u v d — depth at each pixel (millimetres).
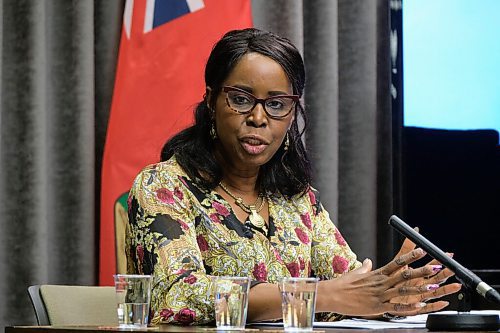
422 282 4391
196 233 4828
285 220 5141
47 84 7789
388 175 8867
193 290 4305
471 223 8148
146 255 4578
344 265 5332
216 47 4914
